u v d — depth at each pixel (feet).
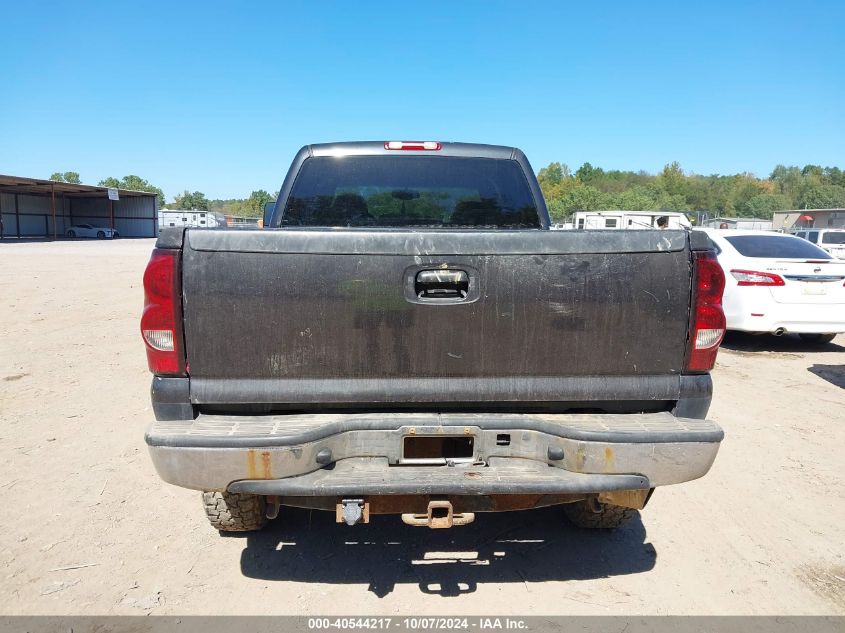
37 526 11.93
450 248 8.52
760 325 27.53
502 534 12.12
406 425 8.59
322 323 8.52
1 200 185.88
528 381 8.86
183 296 8.38
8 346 26.96
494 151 14.26
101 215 217.15
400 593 10.03
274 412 8.87
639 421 8.87
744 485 14.48
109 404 19.33
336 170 13.96
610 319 8.76
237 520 11.18
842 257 65.00
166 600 9.74
